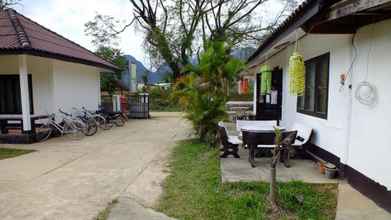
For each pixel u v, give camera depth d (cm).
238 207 365
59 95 1052
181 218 349
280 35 562
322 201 379
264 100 1109
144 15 2170
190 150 723
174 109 2103
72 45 1291
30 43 861
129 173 537
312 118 598
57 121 1034
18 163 620
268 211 350
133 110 1588
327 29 432
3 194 432
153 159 647
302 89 483
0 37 902
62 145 826
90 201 404
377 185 368
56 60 1009
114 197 418
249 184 435
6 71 1045
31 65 1028
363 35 407
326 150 526
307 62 643
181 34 2150
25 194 432
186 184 468
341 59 470
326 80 538
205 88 789
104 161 632
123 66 2211
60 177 516
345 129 451
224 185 439
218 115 789
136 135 1003
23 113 867
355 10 306
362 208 354
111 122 1241
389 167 346
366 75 399
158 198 412
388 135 349
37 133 894
